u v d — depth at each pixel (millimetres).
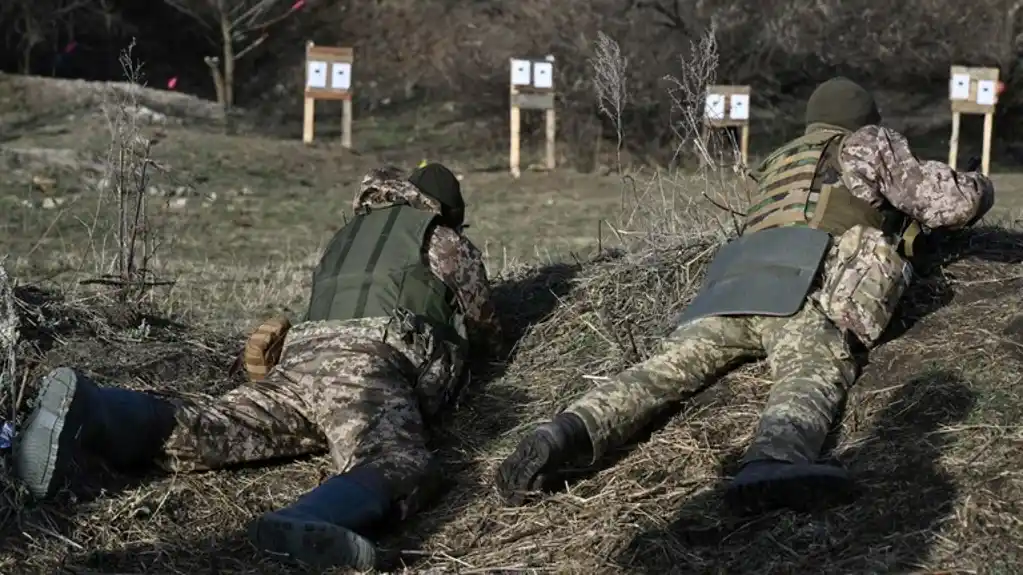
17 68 25281
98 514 4590
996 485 4152
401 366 5125
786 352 4801
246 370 5441
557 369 5695
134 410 4762
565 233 13008
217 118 21266
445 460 5102
